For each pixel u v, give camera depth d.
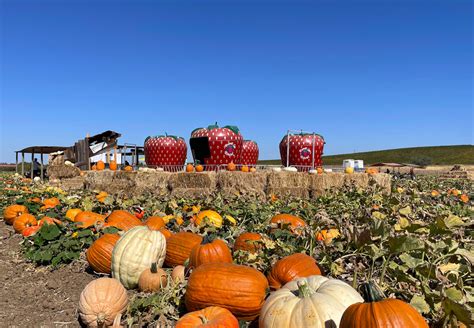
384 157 120.56
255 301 3.54
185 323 3.22
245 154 28.73
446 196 12.00
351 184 14.17
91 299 3.95
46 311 4.47
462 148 118.50
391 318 2.58
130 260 4.88
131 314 4.06
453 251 4.15
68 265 5.96
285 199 12.55
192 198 11.09
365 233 4.18
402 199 10.05
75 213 8.30
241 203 9.48
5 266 6.07
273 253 4.84
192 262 4.59
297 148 25.97
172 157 25.20
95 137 26.14
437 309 3.41
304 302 2.96
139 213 8.79
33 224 8.41
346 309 2.79
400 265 4.05
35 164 34.03
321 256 4.61
